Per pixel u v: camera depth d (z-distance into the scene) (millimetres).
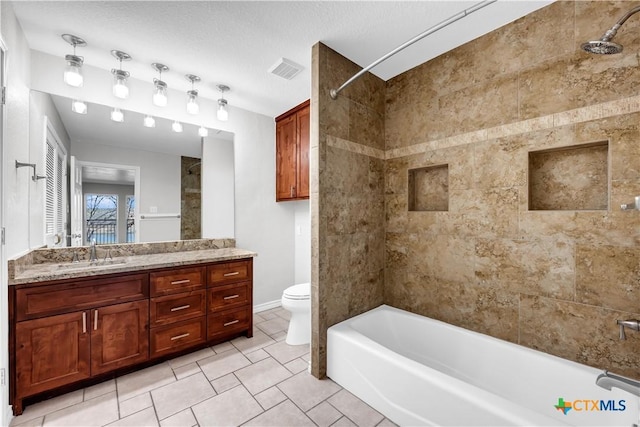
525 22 1695
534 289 1664
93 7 1605
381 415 1582
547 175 1707
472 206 1933
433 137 2154
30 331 1604
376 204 2398
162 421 1529
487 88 1859
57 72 2113
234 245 3102
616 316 1399
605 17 1434
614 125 1400
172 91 2693
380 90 2459
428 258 2182
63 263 2064
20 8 1596
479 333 1859
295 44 1989
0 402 1428
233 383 1874
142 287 2008
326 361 1967
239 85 2609
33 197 1904
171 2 1580
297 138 3090
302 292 2508
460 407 1265
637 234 1344
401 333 2191
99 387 1821
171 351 2133
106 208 2367
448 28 1809
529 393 1556
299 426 1497
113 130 2398
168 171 2684
